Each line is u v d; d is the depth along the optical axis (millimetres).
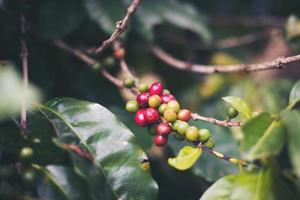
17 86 471
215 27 1161
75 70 958
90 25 962
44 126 682
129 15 698
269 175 624
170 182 965
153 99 681
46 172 681
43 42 920
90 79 958
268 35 1159
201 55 1134
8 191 666
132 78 784
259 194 610
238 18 1173
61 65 952
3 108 462
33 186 689
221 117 1035
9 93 466
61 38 939
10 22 846
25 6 833
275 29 1180
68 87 953
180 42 1108
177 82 1075
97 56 956
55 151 680
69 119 687
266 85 1096
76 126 681
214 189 619
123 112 858
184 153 639
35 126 679
